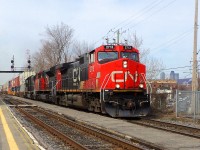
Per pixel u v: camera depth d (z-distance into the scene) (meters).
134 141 12.91
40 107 33.69
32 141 11.52
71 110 29.16
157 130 15.91
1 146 10.36
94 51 23.36
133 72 22.12
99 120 20.22
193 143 12.39
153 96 28.88
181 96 23.77
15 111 28.41
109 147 11.88
